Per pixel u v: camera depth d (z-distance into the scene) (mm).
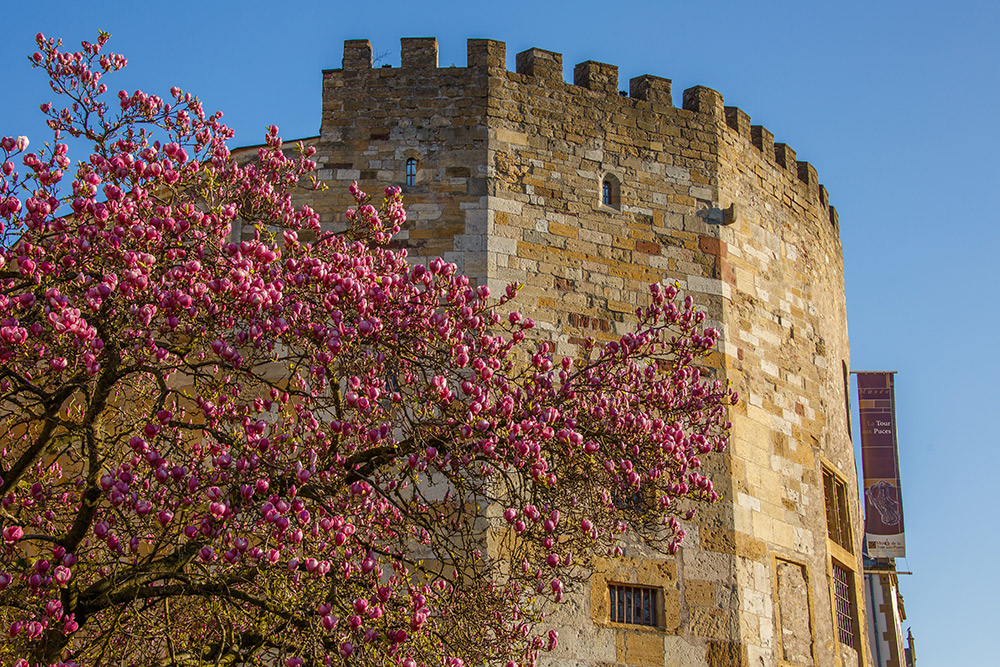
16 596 9383
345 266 11695
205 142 12844
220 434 10094
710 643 15133
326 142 16547
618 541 14328
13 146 10789
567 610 14477
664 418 12906
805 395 18688
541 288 15961
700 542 15562
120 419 12625
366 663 9461
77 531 9586
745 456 16688
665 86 17984
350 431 10320
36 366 10906
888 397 25125
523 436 10641
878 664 28062
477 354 11617
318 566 9438
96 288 9695
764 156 19391
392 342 11203
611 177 17094
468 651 10469
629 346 12406
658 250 16984
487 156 16328
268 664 11289
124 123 12031
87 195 10719
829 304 20703
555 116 16984
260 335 10242
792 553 17031
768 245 18766
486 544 14055
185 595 10016
